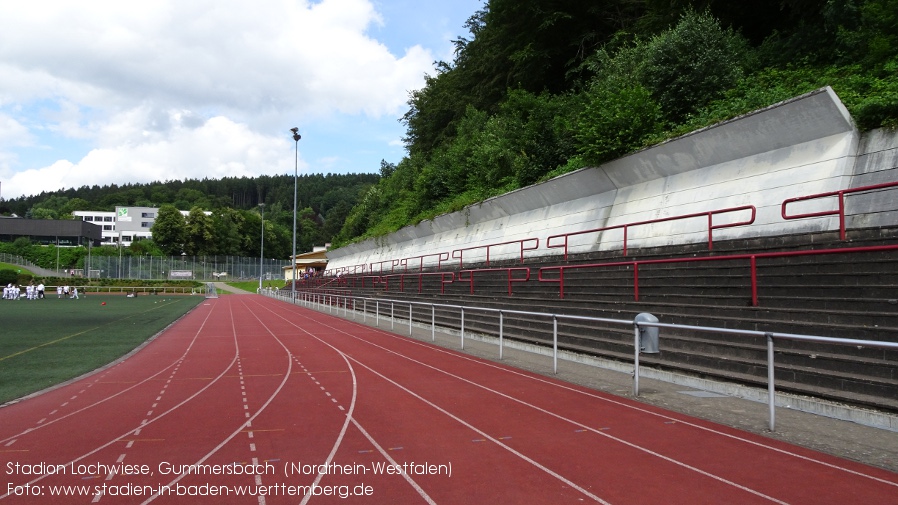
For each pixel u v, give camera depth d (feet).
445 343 56.49
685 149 54.13
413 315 84.53
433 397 31.22
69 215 477.36
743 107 53.21
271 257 436.35
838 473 18.52
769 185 45.19
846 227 37.88
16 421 26.50
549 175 81.66
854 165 39.42
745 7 76.02
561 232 72.69
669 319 39.34
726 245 45.01
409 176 166.81
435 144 173.88
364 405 29.43
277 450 21.66
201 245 367.66
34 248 310.65
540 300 57.16
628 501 16.35
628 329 41.86
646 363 37.60
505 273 75.56
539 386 34.09
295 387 34.83
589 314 47.60
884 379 24.77
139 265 270.87
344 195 649.20
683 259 42.14
